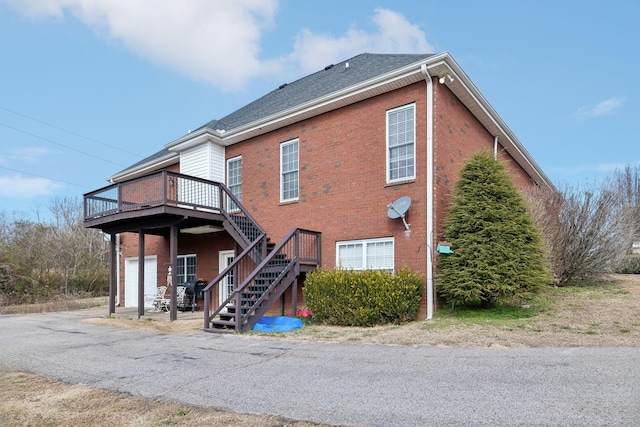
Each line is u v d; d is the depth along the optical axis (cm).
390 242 1019
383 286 895
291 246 1193
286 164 1266
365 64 1362
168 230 1469
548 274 953
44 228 3066
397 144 1030
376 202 1047
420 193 973
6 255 2269
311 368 557
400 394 431
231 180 1430
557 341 636
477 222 892
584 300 942
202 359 645
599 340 630
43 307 1823
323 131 1176
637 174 2788
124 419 407
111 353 725
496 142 1368
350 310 913
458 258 893
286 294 1194
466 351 603
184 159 1507
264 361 612
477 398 406
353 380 491
